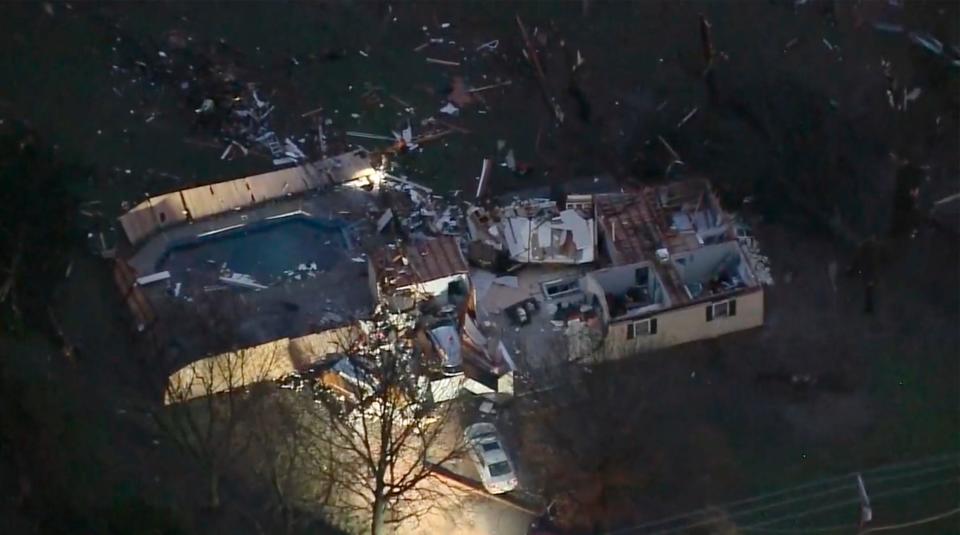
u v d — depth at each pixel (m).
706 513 81.56
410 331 88.88
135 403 85.06
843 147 100.62
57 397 84.25
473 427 84.44
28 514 75.81
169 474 81.12
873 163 100.19
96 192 98.31
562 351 88.62
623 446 83.44
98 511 76.56
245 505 80.00
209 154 102.25
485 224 97.00
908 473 84.00
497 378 87.12
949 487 83.19
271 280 94.19
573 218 96.50
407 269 91.62
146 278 93.12
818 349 91.44
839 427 86.81
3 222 88.38
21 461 78.50
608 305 91.44
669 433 85.88
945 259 96.88
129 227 95.62
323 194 100.38
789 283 95.44
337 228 97.94
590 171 102.81
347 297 93.19
